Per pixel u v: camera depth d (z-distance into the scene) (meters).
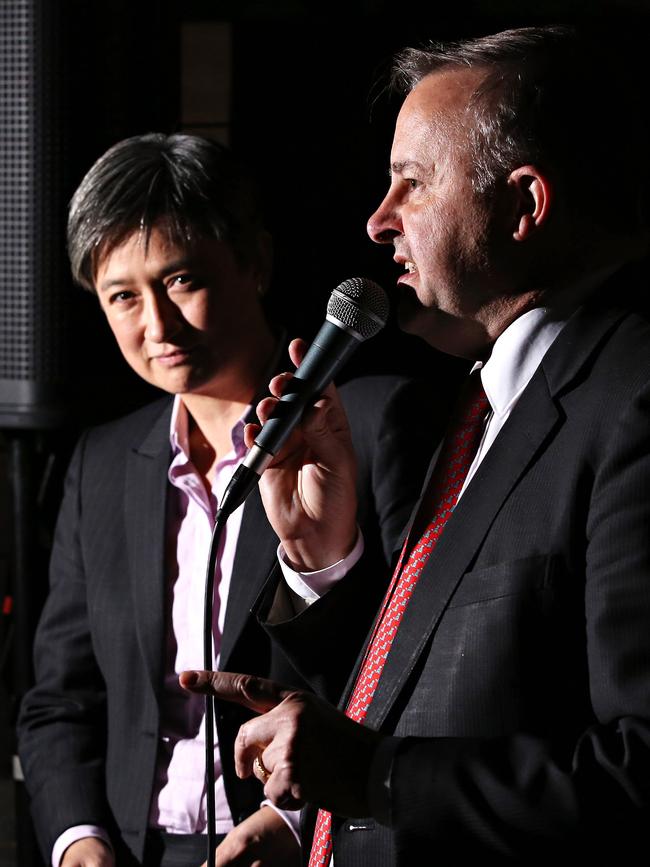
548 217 3.45
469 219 3.49
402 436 4.96
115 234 5.05
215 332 5.09
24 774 5.50
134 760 5.05
